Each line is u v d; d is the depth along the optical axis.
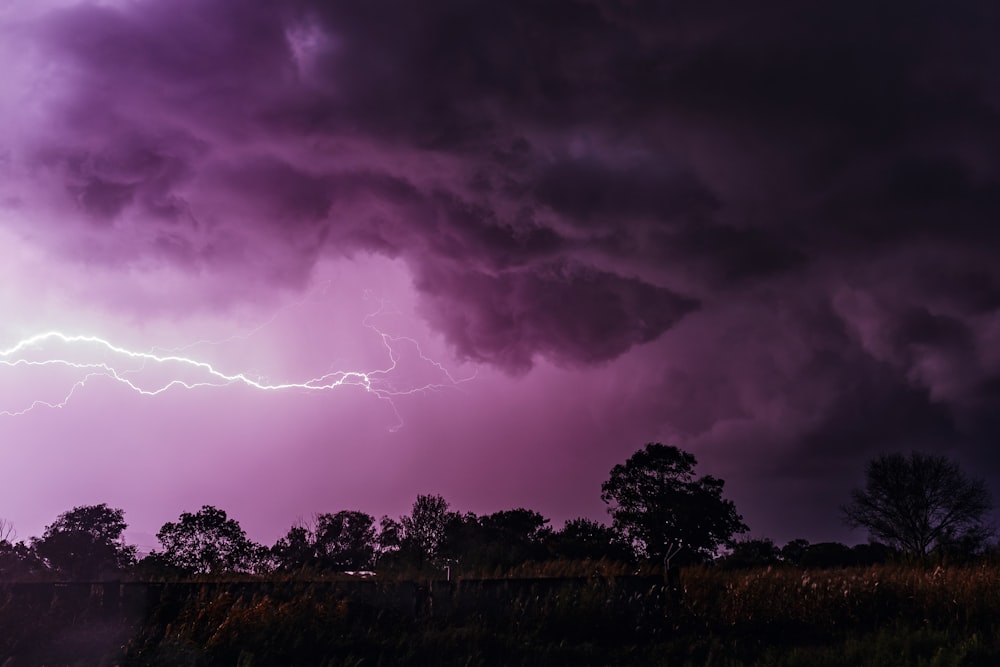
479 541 32.12
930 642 11.22
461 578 14.54
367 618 13.16
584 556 33.44
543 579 14.84
